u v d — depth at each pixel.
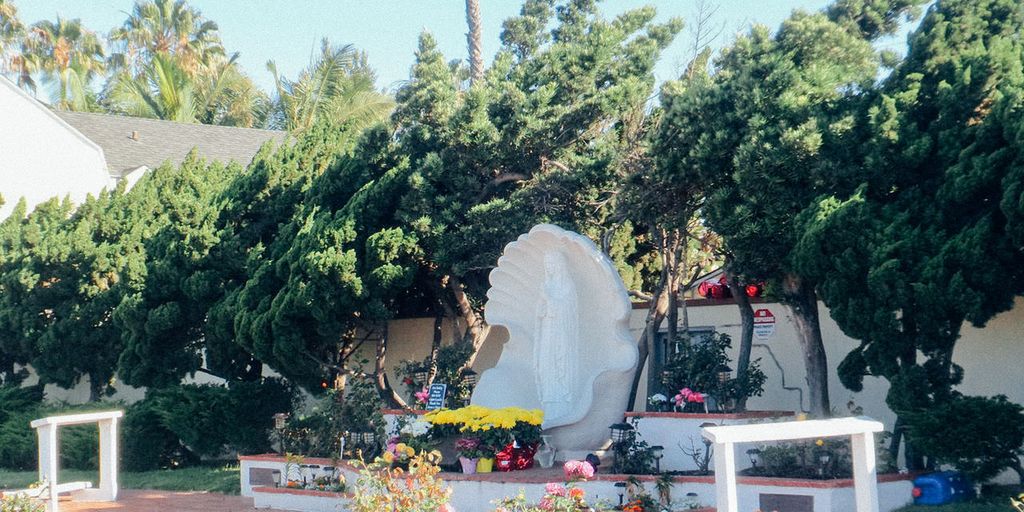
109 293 23.56
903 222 13.18
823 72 14.74
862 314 13.46
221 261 21.91
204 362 26.11
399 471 13.11
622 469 14.79
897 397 13.41
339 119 43.34
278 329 19.62
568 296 16.97
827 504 12.60
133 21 58.34
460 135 18.78
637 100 18.95
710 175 15.24
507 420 15.62
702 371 16.28
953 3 14.23
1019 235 12.20
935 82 14.09
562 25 21.94
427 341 22.53
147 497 18.67
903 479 13.48
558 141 19.17
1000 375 14.88
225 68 54.78
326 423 18.67
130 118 38.47
